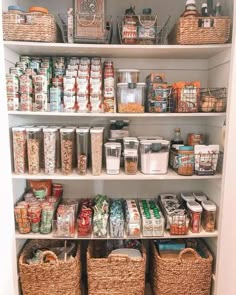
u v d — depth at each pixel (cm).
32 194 172
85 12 145
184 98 154
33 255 166
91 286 157
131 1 174
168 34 173
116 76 163
